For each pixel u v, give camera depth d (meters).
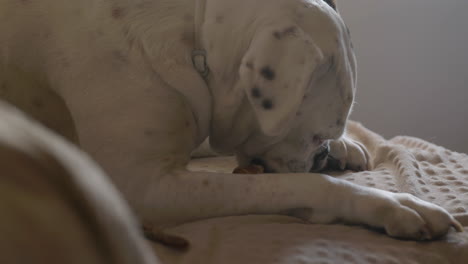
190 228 1.01
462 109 3.00
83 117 1.12
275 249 0.89
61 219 0.28
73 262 0.28
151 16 1.16
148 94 1.11
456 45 2.95
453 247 0.95
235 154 1.36
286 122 1.02
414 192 1.22
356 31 3.04
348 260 0.87
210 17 1.15
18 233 0.27
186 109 1.16
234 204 1.04
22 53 1.18
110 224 0.30
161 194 1.06
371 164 1.65
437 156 1.63
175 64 1.13
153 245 0.90
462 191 1.26
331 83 1.13
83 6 1.17
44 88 1.19
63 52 1.15
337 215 1.02
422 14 2.96
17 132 0.29
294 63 1.03
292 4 1.10
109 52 1.13
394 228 0.96
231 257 0.86
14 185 0.28
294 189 1.03
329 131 1.20
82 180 0.30
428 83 3.02
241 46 1.13
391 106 3.08
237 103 1.17
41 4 1.18
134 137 1.09
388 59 3.04
